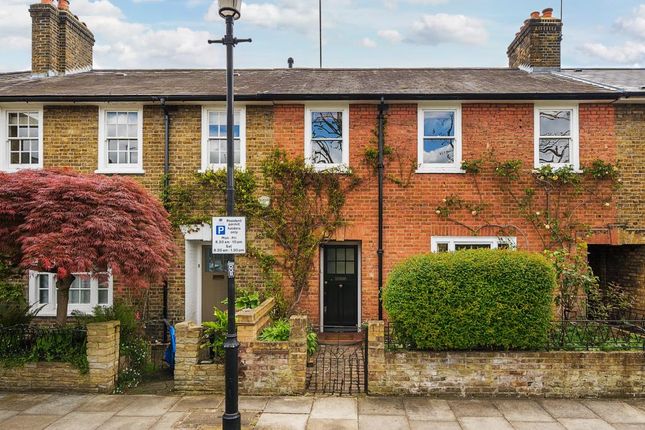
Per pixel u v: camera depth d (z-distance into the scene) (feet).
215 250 17.81
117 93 33.65
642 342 22.68
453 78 39.58
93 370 22.49
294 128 33.83
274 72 44.45
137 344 25.94
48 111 34.24
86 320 25.08
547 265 21.88
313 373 25.11
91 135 34.14
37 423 18.85
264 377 21.93
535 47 42.91
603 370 21.49
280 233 33.17
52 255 20.16
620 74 41.96
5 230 21.80
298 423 18.62
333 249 34.83
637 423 18.66
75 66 44.24
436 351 21.77
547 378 21.47
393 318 22.50
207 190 33.65
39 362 22.67
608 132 33.06
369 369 21.74
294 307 32.83
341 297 34.55
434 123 34.09
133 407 20.54
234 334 17.78
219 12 18.13
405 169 33.35
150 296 33.30
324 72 44.21
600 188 32.73
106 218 21.85
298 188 33.19
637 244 32.78
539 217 32.68
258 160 33.78
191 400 21.34
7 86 37.24
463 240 32.91
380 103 33.04
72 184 22.59
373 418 19.11
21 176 23.48
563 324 22.67
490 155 33.19
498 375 21.56
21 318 26.02
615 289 30.86
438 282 21.62
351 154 33.63
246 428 18.16
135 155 34.47
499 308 21.38
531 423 18.65
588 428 18.17
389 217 33.14
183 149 33.96
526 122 33.35
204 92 33.83
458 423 18.63
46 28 41.11
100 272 23.56
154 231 23.91
